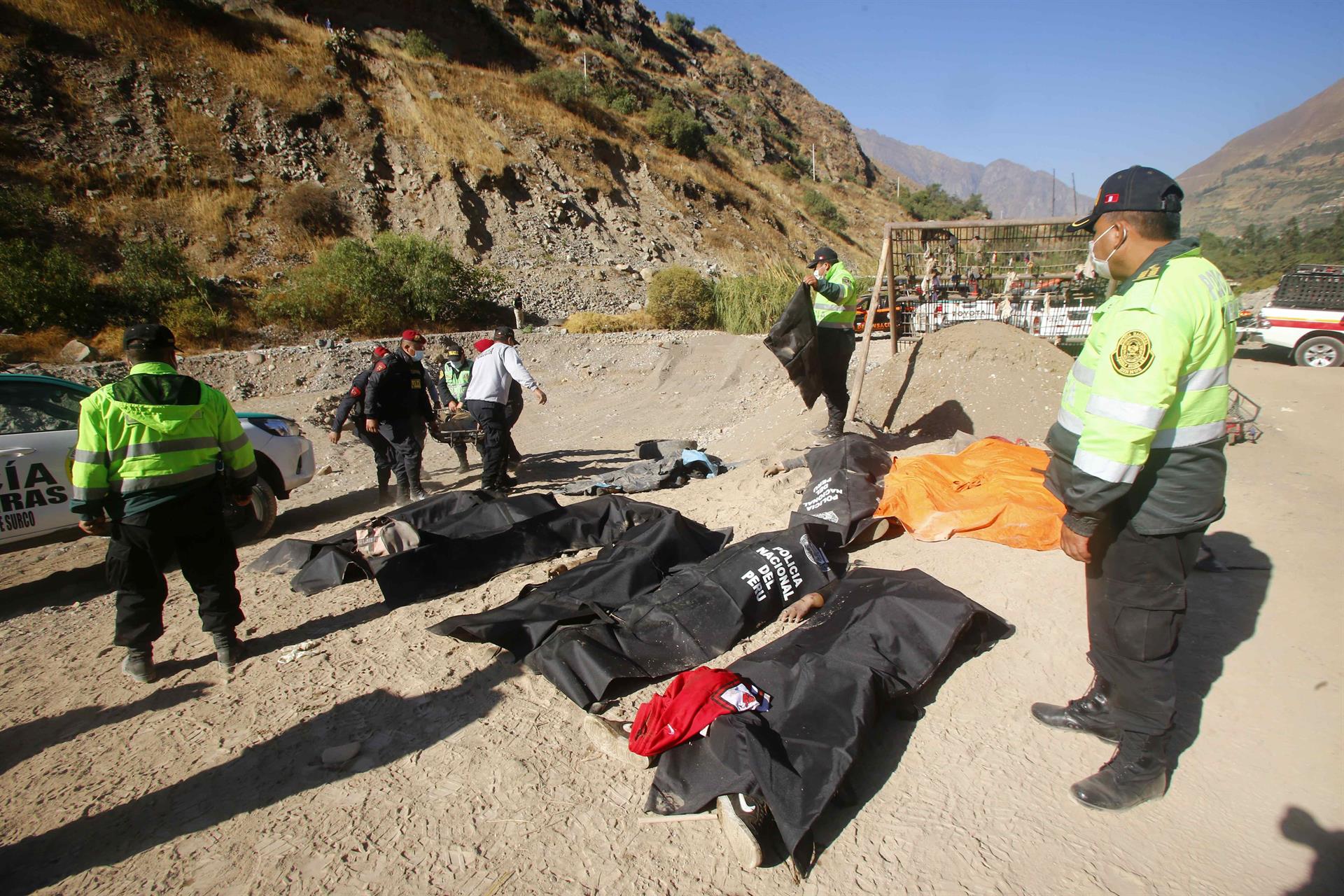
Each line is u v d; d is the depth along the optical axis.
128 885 2.47
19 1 26.08
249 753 3.14
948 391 7.54
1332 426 6.64
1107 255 2.43
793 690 2.88
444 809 2.73
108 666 4.08
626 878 2.36
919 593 3.43
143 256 20.47
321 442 11.74
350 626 4.30
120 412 3.51
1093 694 2.85
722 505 5.88
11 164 22.77
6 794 2.98
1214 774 2.65
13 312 17.06
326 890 2.40
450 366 9.50
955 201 86.88
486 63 43.34
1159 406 2.08
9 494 5.43
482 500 5.34
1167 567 2.36
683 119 47.66
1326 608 3.48
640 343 20.30
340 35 33.62
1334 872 2.22
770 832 2.43
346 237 26.83
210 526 3.78
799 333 6.48
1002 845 2.40
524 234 31.42
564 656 3.45
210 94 28.20
